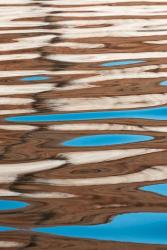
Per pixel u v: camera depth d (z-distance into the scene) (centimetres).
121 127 872
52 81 1084
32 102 980
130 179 713
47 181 713
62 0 1836
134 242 592
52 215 636
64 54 1245
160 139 827
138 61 1189
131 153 784
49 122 897
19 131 865
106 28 1450
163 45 1297
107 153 787
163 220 628
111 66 1164
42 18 1574
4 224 620
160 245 587
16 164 759
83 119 906
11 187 699
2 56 1240
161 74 1107
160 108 941
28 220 627
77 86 1054
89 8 1694
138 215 637
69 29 1448
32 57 1227
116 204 656
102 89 1035
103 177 720
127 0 1812
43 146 812
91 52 1251
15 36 1396
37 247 580
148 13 1614
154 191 685
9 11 1680
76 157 777
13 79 1102
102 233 605
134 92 1013
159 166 746
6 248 579
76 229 611
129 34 1392
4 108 957
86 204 657
